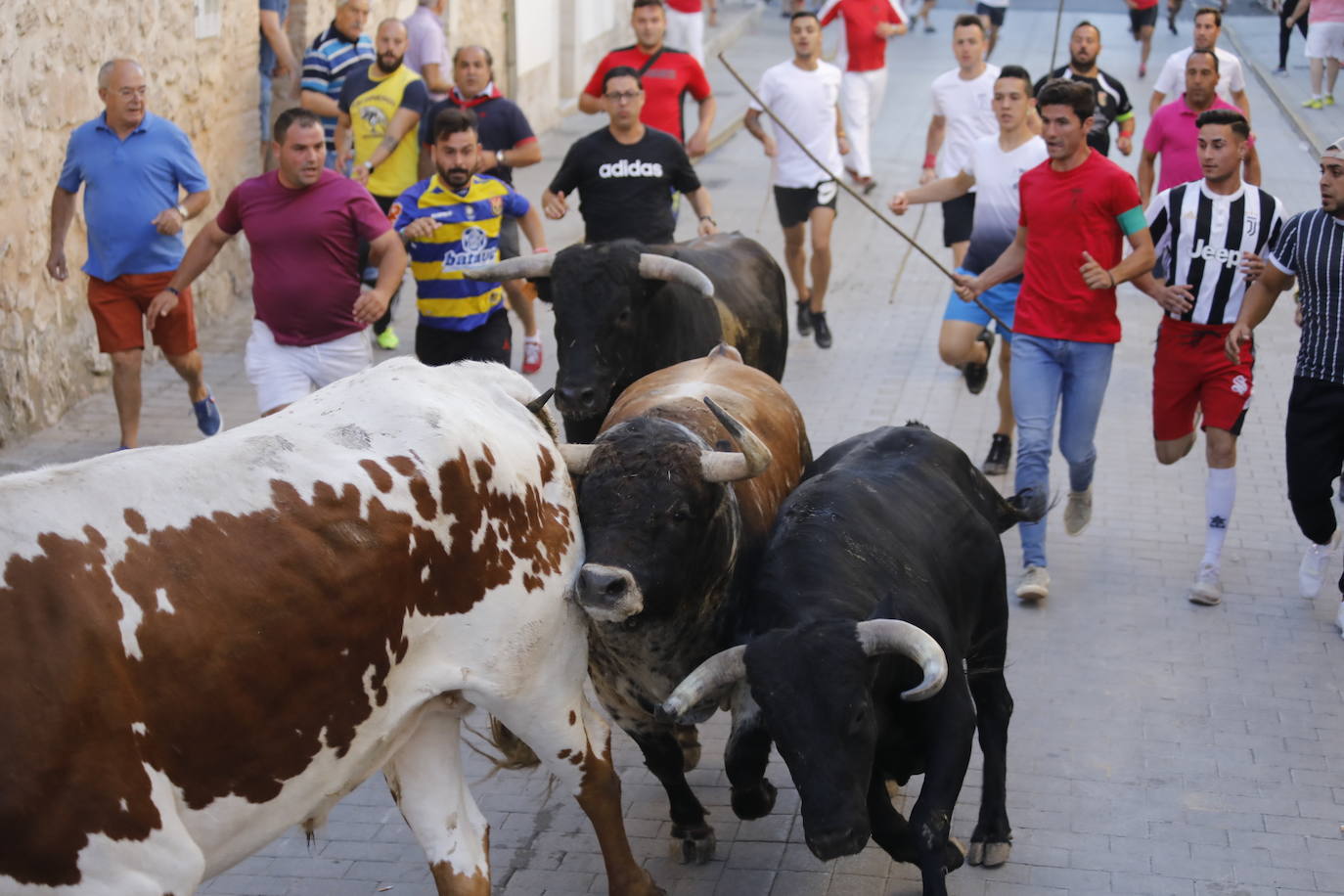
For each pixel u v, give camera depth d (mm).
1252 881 7371
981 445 13234
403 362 6461
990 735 7633
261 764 5562
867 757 5977
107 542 5215
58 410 13703
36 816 4957
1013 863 7543
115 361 12484
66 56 13609
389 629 5891
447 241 11711
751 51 35688
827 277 15875
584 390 9430
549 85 27953
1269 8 39188
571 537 6668
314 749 5738
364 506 5797
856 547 6762
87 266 12367
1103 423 13820
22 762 4902
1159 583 10758
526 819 8195
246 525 5512
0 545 5031
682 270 9461
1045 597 10414
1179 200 10344
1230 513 10391
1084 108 10086
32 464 12656
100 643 5078
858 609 6438
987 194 12266
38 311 13367
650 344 9820
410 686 6094
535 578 6445
